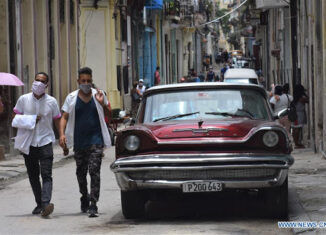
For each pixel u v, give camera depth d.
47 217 14.88
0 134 29.00
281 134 13.58
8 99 29.03
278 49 56.62
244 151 13.35
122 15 56.41
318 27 26.70
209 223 13.69
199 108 15.01
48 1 36.75
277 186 13.55
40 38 35.59
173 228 13.23
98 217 14.76
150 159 13.27
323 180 18.97
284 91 31.36
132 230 13.16
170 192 14.93
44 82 15.27
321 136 27.34
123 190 13.91
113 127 35.28
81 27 51.31
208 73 89.12
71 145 15.06
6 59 29.27
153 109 15.20
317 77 27.02
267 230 12.89
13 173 23.47
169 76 86.00
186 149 13.45
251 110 15.01
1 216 15.28
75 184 20.36
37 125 15.19
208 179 13.23
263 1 47.19
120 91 55.31
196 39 116.56
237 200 16.47
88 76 14.92
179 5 85.75
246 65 93.94
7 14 29.38
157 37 76.94
